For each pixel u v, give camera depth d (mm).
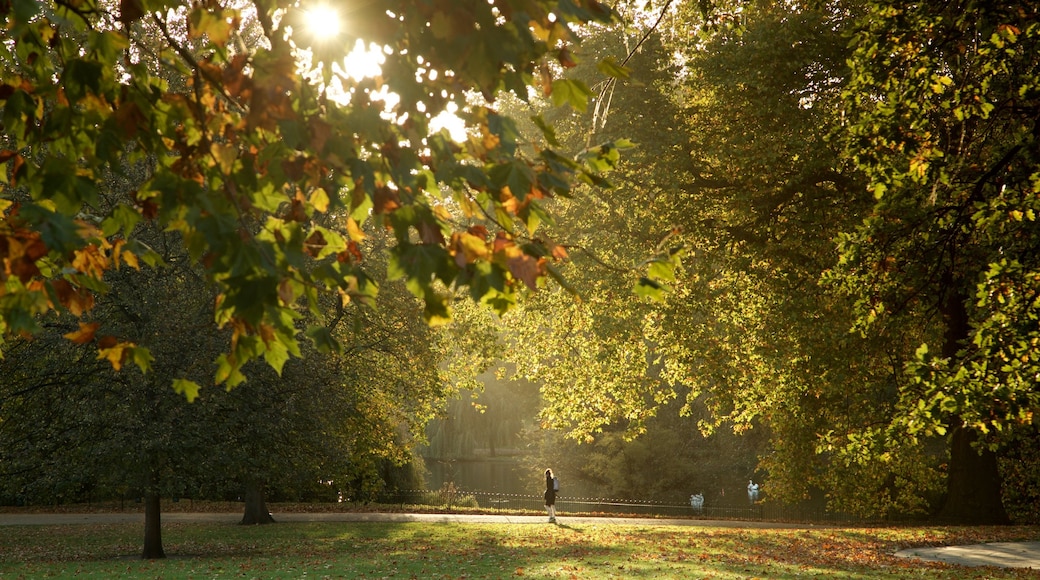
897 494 26531
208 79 2729
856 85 10609
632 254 18203
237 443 17234
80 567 15156
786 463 23656
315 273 2697
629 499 40031
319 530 21547
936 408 9344
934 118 10562
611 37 18688
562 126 19250
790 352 18547
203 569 14516
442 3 2260
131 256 3111
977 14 9367
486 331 22625
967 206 10125
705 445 42781
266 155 2721
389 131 2578
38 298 2914
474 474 54125
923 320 16016
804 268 18188
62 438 16203
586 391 21562
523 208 2881
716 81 16828
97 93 2723
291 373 17734
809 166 16672
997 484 22859
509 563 14617
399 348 22984
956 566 14086
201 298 16828
